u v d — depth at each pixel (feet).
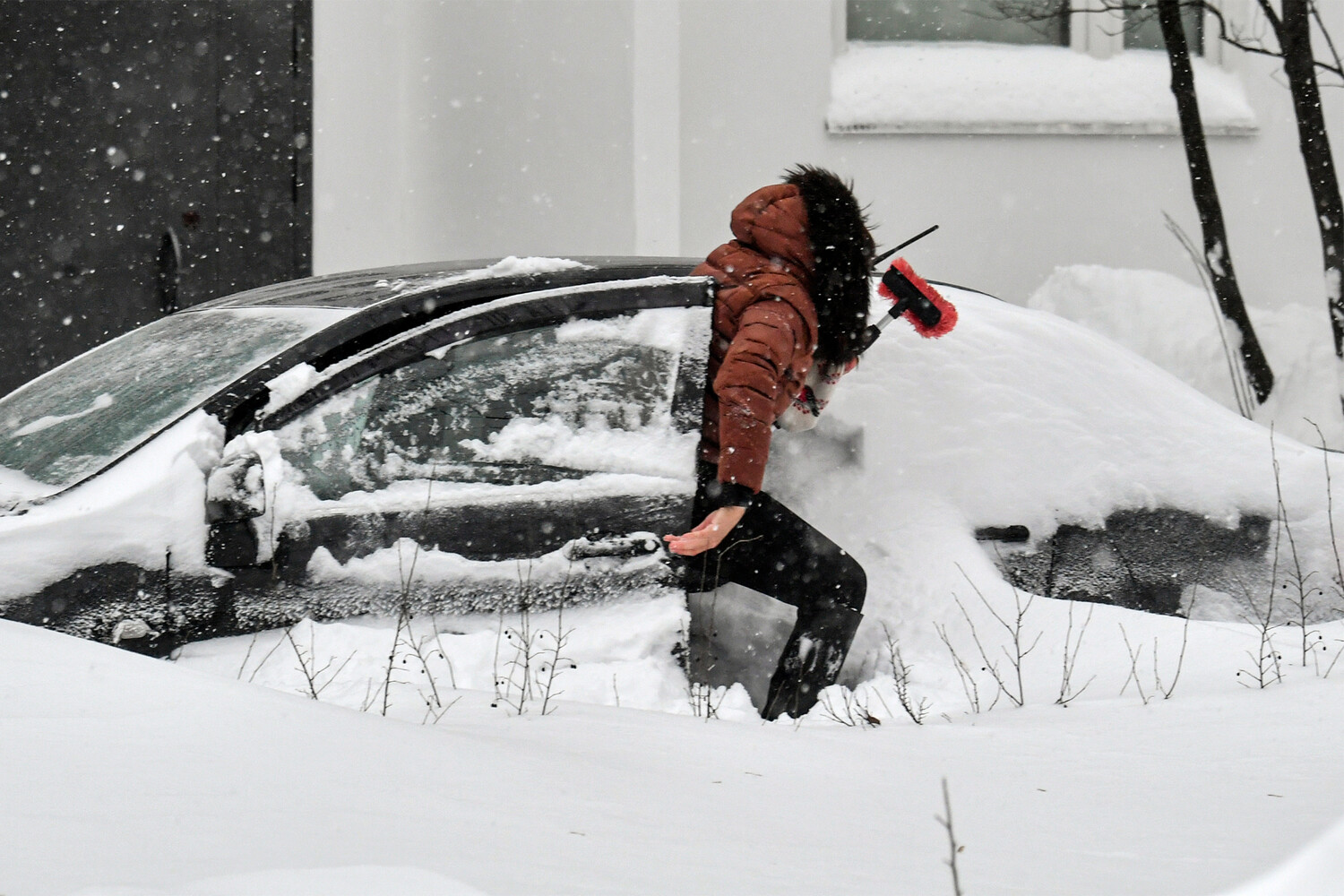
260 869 16.83
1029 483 50.55
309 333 40.29
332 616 37.06
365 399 39.17
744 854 20.44
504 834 19.85
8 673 26.08
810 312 41.29
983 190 104.99
